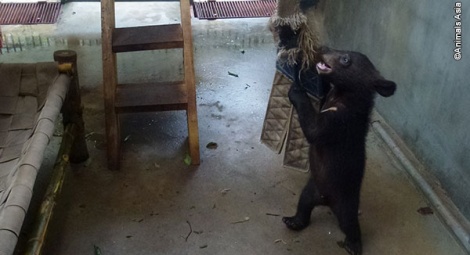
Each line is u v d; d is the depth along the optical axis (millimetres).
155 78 2910
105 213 1970
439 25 2025
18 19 3490
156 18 3645
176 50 3223
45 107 1768
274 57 3203
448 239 1925
